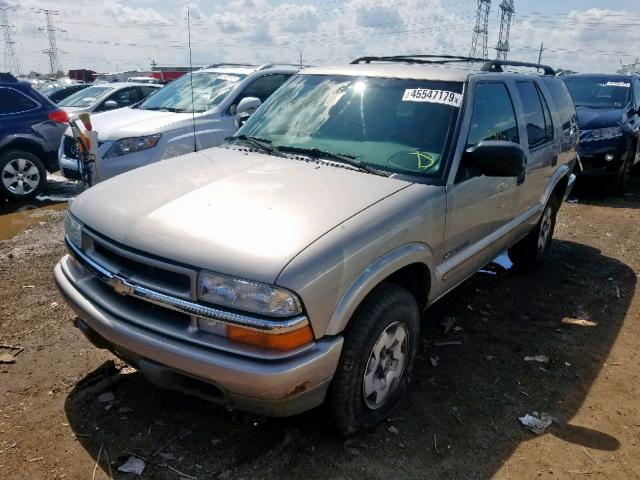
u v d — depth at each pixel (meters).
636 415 3.32
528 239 5.34
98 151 6.58
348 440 2.93
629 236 7.00
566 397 3.47
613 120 8.75
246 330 2.33
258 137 3.95
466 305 4.75
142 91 13.37
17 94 7.99
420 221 3.02
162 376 2.54
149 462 2.72
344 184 3.06
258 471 2.69
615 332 4.39
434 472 2.76
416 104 3.65
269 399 2.37
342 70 4.16
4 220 7.07
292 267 2.35
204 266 2.39
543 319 4.56
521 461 2.88
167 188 2.99
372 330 2.74
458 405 3.31
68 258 3.18
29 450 2.77
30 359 3.59
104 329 2.64
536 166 4.73
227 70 8.16
